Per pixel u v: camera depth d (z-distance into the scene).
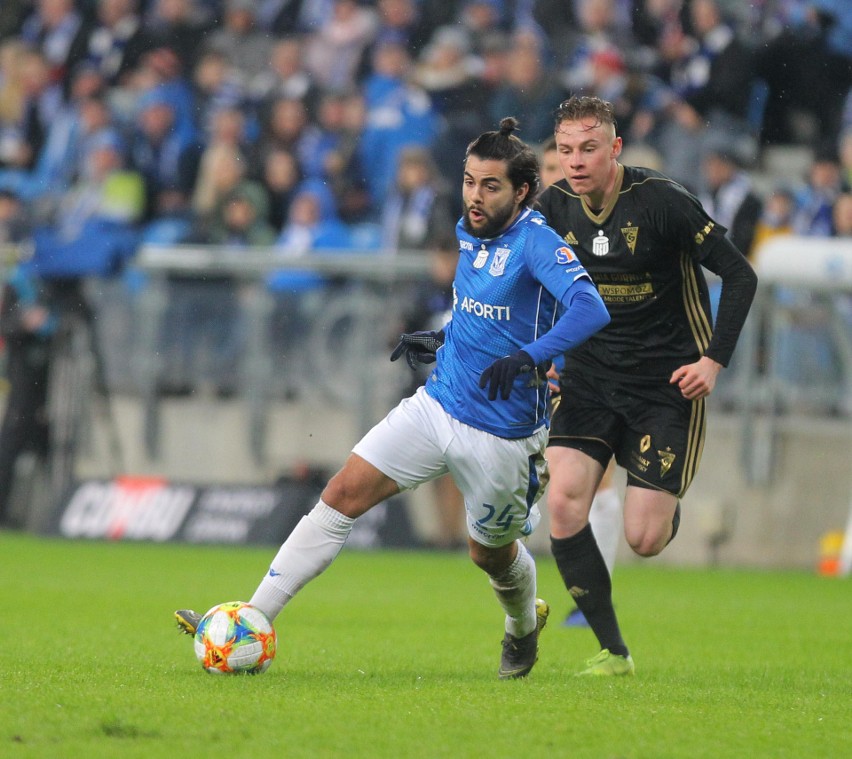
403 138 60.62
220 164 60.72
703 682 19.03
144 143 63.75
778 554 49.75
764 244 47.97
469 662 21.08
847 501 49.06
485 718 14.23
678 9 61.56
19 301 54.59
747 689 18.20
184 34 67.69
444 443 16.91
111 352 54.00
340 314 51.28
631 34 62.69
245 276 52.91
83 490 54.31
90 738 12.66
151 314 53.47
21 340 54.38
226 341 52.72
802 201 56.97
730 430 50.06
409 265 50.62
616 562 51.94
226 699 15.16
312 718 13.93
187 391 53.22
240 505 51.97
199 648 17.38
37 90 68.06
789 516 49.62
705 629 28.70
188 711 14.19
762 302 49.12
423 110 61.28
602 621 19.47
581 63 62.19
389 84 62.81
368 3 65.38
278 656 21.14
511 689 16.92
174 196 63.47
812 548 49.41
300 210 59.00
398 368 50.53
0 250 55.06
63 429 54.59
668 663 22.14
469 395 16.91
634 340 19.98
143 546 51.25
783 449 49.59
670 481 19.78
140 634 24.55
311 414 51.84
